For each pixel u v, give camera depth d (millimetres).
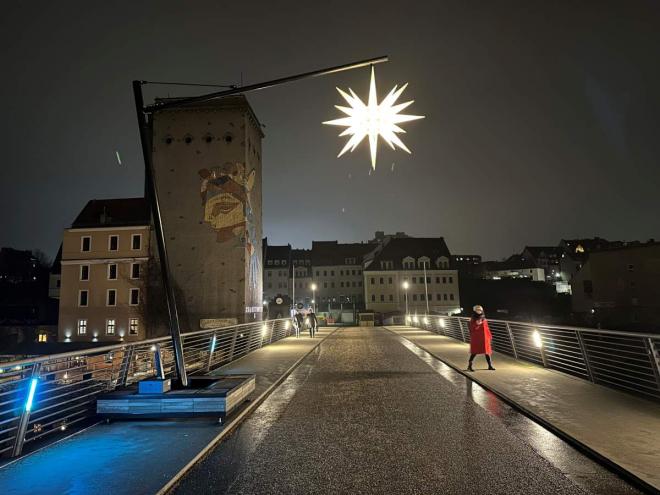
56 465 5777
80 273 51094
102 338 49688
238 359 17047
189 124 45312
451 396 10062
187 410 7828
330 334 34969
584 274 64500
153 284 47906
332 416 8367
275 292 100938
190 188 44438
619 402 8922
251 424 7863
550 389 10297
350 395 10305
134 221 52062
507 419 8008
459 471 5547
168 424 7672
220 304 42562
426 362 16188
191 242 43719
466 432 7215
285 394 10508
